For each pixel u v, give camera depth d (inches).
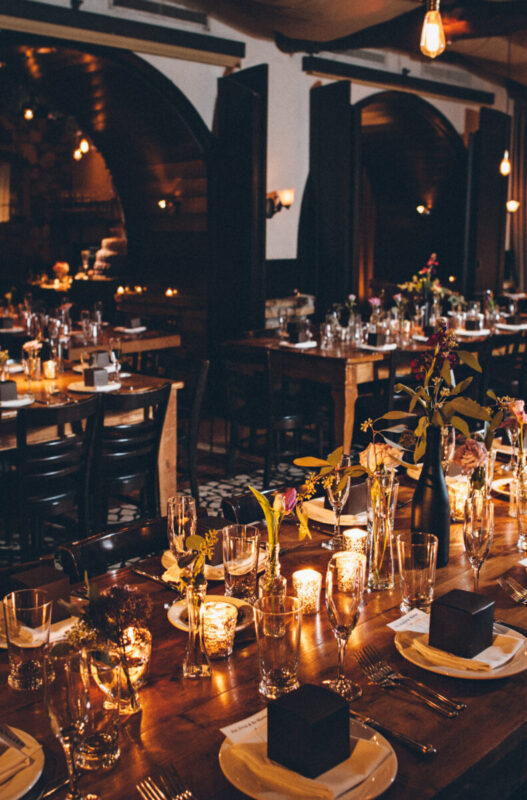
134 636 55.4
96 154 480.1
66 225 521.3
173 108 290.5
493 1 308.7
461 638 59.6
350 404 209.6
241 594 70.6
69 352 223.5
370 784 45.3
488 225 409.1
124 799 44.9
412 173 482.9
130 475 150.9
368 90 374.9
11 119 485.4
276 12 304.7
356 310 347.6
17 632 56.7
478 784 47.9
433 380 79.3
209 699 55.3
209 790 45.6
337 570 55.4
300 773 45.7
